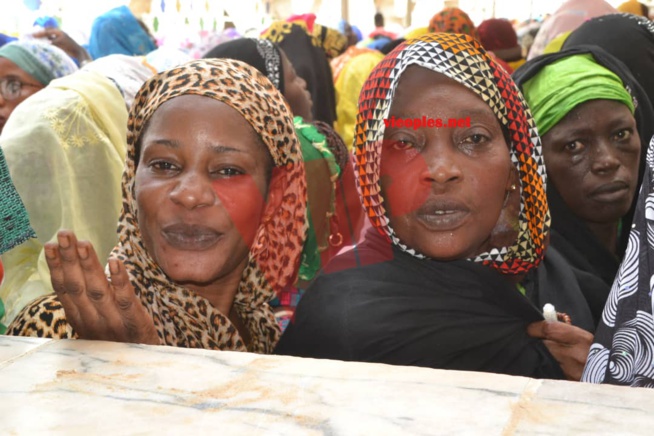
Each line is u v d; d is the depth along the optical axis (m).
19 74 3.15
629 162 2.15
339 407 0.73
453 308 1.53
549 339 1.61
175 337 1.40
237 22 8.06
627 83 2.22
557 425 0.69
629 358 1.18
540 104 2.20
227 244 1.35
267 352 1.64
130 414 0.73
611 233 2.32
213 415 0.72
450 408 0.73
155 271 1.40
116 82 2.70
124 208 1.43
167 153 1.31
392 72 1.49
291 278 1.58
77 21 6.96
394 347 1.48
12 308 2.17
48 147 2.32
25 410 0.74
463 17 5.47
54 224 2.29
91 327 1.07
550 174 2.20
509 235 1.63
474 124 1.46
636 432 0.67
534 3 9.04
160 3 7.34
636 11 6.09
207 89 1.34
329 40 5.86
